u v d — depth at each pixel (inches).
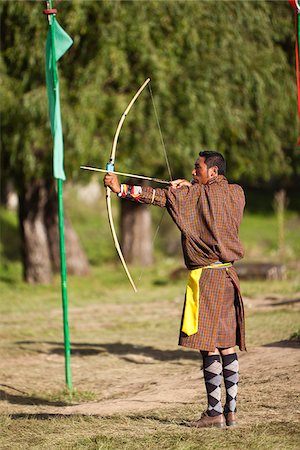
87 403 590.6
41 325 1048.8
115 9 1288.1
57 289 1469.0
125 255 1823.3
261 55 1430.9
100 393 627.5
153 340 876.6
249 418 476.4
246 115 1440.7
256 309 1002.7
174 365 719.1
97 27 1304.1
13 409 581.0
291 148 1631.4
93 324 1037.8
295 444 417.1
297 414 476.7
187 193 441.4
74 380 688.4
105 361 765.9
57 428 494.3
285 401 508.1
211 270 439.2
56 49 631.8
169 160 1421.0
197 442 430.3
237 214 444.5
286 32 1460.4
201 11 1346.0
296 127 1550.2
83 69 1321.4
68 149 1337.4
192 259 441.7
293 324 845.8
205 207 437.7
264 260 1801.2
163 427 472.7
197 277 440.5
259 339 770.8
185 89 1360.7
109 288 1471.5
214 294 438.0
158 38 1331.2
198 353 776.9
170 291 1369.3
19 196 1537.9
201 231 438.6
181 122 1385.3
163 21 1325.0
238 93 1438.2
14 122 1341.0
